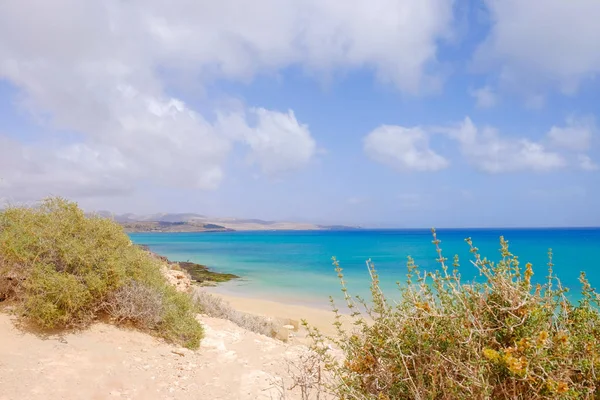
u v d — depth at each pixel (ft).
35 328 19.92
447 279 9.22
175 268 58.65
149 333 23.24
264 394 18.37
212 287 81.92
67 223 24.25
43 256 22.50
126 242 27.12
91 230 25.26
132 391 17.17
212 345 25.22
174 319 24.36
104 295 23.16
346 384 10.00
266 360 23.81
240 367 21.89
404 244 263.70
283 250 209.26
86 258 22.74
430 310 9.02
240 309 56.75
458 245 232.32
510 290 8.54
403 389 8.85
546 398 7.33
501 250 9.35
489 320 8.56
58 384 16.12
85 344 19.88
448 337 8.62
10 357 17.12
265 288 80.69
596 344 8.30
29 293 20.57
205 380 19.66
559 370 7.58
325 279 93.97
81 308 21.88
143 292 24.04
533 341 7.58
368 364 9.80
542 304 8.73
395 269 111.04
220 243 296.30
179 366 20.62
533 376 7.49
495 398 7.77
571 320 8.87
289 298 68.49
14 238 22.12
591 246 200.54
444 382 8.11
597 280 75.31
